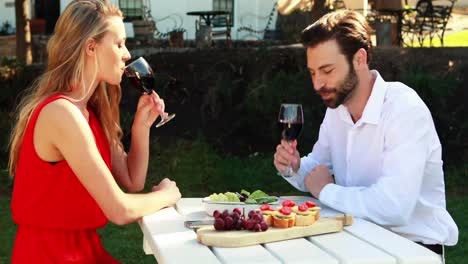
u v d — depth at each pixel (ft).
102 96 8.44
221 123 28.53
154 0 47.80
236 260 6.04
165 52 30.58
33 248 7.38
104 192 7.21
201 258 6.11
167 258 6.11
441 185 8.57
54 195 7.30
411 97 8.20
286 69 29.30
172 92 29.25
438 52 29.32
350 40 7.84
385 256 6.18
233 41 40.55
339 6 40.70
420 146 7.97
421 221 8.43
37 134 7.25
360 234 7.04
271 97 27.53
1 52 40.27
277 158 8.78
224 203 7.86
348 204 7.92
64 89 7.60
